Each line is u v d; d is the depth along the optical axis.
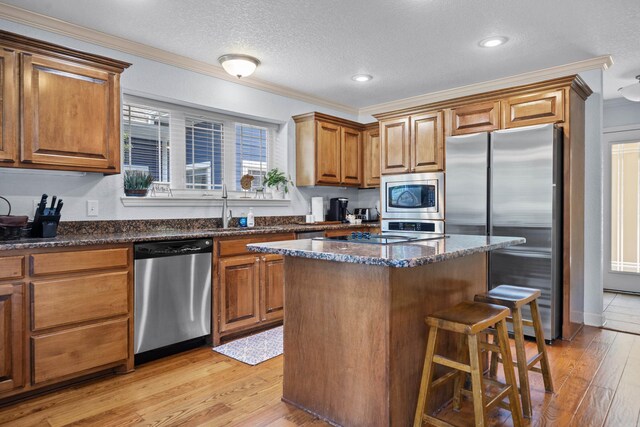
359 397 1.79
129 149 3.22
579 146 3.34
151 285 2.57
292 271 2.07
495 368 2.29
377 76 3.83
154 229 3.22
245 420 1.92
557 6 2.50
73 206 2.82
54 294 2.14
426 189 3.81
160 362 2.63
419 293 1.87
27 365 2.07
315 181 4.21
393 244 2.00
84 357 2.26
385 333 1.69
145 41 3.03
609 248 4.89
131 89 3.10
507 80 3.88
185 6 2.50
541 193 2.98
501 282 3.18
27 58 2.30
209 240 2.90
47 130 2.38
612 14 2.60
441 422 1.67
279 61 3.44
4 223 2.21
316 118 4.22
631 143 4.67
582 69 3.47
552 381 2.29
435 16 2.63
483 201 3.26
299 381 2.04
